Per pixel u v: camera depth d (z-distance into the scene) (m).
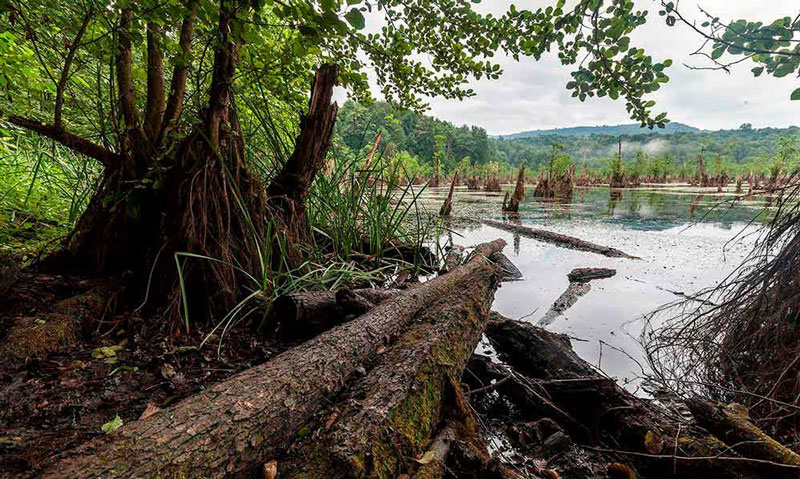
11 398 1.37
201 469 1.02
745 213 10.45
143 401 1.51
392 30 2.95
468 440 1.53
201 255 2.25
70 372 1.60
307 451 1.20
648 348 2.58
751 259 2.50
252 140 3.81
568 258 5.31
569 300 3.52
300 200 3.35
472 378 2.19
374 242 4.40
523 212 11.47
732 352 2.32
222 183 2.37
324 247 3.97
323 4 1.41
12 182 3.78
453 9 2.70
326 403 1.49
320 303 2.35
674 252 5.55
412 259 4.77
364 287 3.48
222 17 1.77
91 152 2.42
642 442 1.54
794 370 1.90
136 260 2.40
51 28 2.37
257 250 2.61
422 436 1.39
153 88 2.63
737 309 2.41
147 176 2.27
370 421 1.29
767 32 1.53
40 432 1.24
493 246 5.40
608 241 6.43
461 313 2.36
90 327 1.93
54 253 2.46
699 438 1.51
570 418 1.78
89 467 0.90
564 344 2.40
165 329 2.06
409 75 3.29
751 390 2.04
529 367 2.28
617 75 1.97
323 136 3.20
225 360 1.90
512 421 1.84
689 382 2.20
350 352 1.75
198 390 1.62
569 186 19.48
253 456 1.16
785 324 2.06
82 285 2.18
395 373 1.61
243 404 1.25
